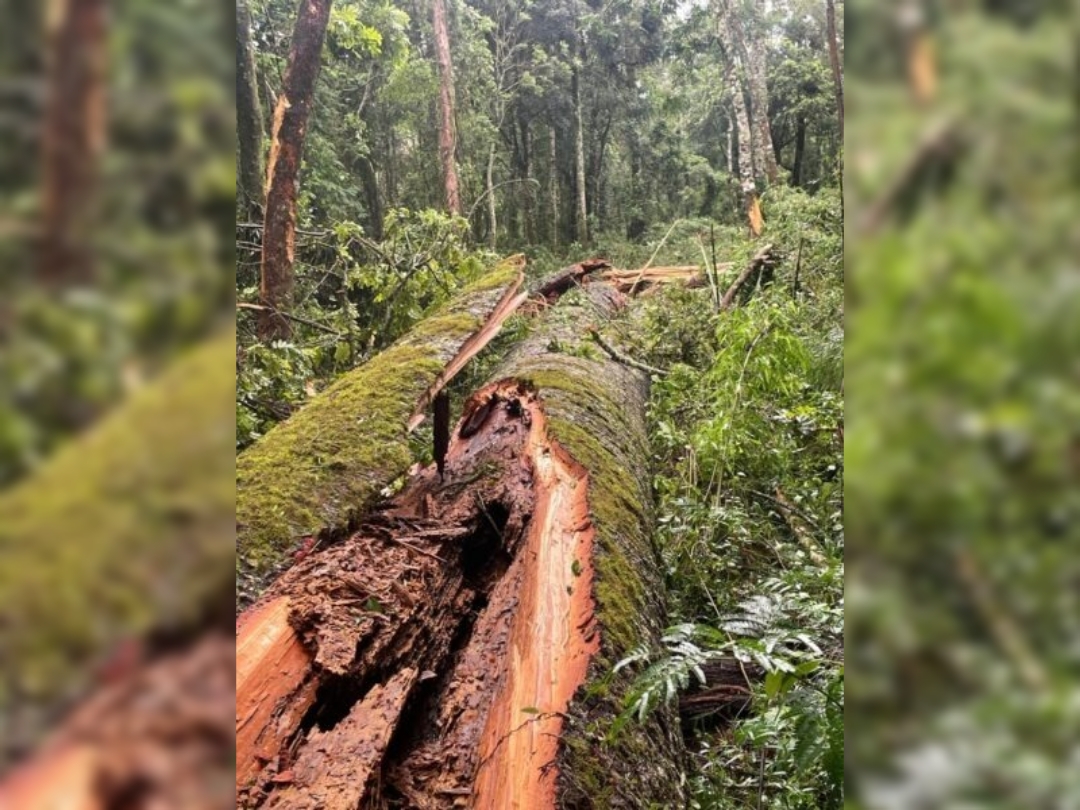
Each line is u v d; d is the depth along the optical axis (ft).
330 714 5.68
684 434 12.44
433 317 13.69
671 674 4.75
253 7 21.42
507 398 12.59
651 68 54.08
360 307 18.79
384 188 36.88
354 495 7.79
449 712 6.14
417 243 19.15
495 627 7.27
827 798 4.43
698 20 44.88
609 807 5.00
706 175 51.44
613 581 7.28
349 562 7.00
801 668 4.00
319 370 15.65
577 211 49.26
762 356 10.50
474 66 39.32
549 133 49.52
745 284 20.38
